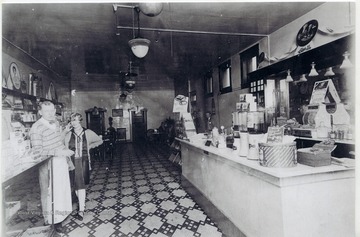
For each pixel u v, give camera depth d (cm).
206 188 377
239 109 423
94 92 1427
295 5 417
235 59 745
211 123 957
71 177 425
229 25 502
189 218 360
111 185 555
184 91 1316
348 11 370
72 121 388
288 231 197
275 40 547
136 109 1493
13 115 603
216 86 916
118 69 929
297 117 474
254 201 238
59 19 439
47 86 912
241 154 278
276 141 224
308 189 201
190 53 721
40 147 310
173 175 625
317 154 211
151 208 405
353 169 208
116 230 332
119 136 1453
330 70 377
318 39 429
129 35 538
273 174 200
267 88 545
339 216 208
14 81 625
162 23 477
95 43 589
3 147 230
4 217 239
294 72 465
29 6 382
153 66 894
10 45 575
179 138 550
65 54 688
